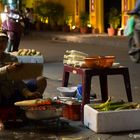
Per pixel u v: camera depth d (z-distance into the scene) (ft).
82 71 22.52
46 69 42.70
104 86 24.99
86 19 93.66
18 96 22.91
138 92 31.24
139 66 45.19
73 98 24.36
